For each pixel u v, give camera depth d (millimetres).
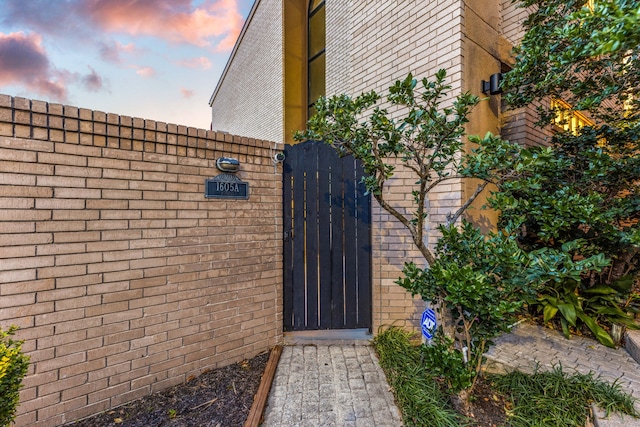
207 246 2932
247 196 3221
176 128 2730
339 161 3725
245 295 3203
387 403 2482
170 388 2668
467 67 3426
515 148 2055
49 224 2129
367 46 4488
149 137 2580
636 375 2676
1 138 1966
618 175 3254
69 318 2213
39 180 2092
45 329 2117
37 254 2086
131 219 2488
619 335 3254
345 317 3738
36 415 2076
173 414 2311
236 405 2430
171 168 2707
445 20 3479
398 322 3594
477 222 3529
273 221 3428
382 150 2471
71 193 2217
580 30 2115
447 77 3447
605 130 3436
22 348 2027
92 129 2303
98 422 2229
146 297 2566
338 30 5938
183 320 2781
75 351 2236
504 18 4164
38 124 2086
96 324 2328
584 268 1929
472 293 1881
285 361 3143
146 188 2564
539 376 2562
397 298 3604
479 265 2107
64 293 2191
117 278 2424
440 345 2170
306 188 3654
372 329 3650
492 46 3857
